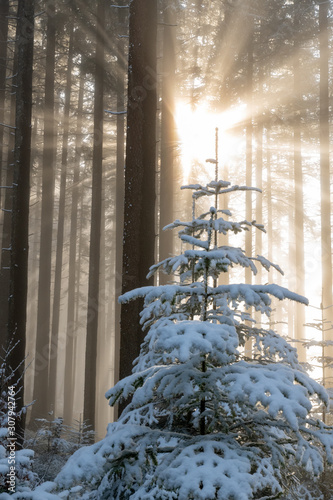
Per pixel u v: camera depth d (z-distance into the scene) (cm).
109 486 415
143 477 403
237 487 310
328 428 378
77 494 452
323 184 1898
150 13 1015
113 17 2094
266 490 405
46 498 372
